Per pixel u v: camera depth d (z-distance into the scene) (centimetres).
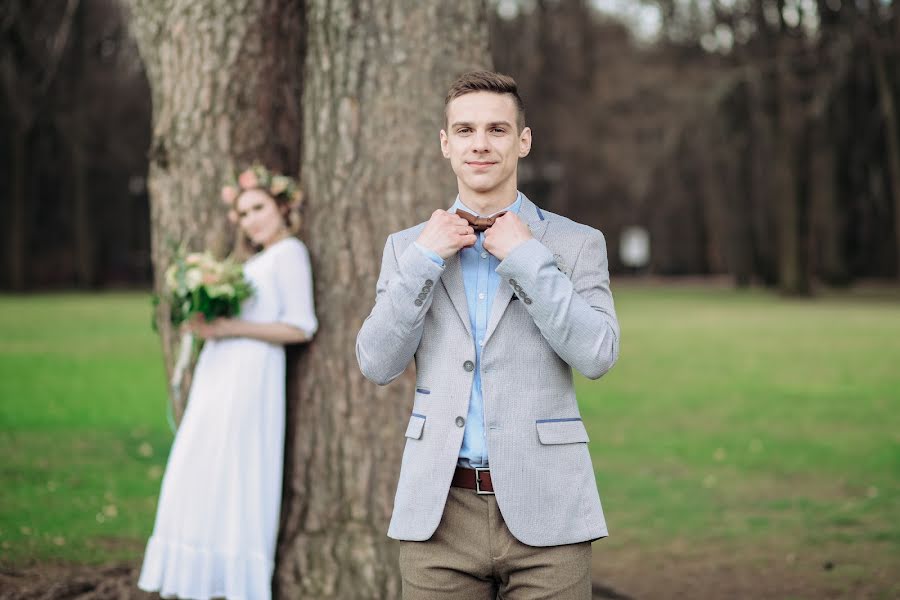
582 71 3130
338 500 421
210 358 423
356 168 416
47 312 2388
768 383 1233
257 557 413
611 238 4419
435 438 251
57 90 1498
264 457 418
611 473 777
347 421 420
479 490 251
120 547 546
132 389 1141
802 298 3023
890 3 1522
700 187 4081
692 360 1474
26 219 3462
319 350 425
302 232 433
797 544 584
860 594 495
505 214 247
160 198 446
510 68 2769
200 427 418
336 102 416
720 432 930
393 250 268
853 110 2853
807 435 908
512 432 247
